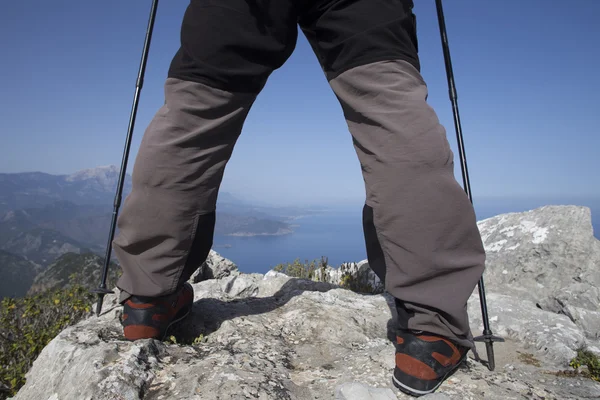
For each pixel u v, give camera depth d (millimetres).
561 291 2963
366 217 1505
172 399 1276
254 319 2057
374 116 1383
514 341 2146
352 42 1414
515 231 3635
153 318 1658
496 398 1351
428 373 1343
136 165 1536
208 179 1597
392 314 2318
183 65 1510
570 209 3443
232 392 1256
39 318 5156
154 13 1922
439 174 1304
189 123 1517
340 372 1555
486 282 3432
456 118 1786
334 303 2375
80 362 1459
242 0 1446
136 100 1853
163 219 1540
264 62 1572
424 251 1325
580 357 1894
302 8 1544
